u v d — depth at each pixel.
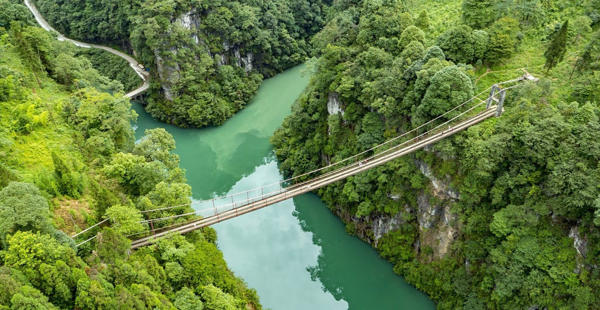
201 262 47.22
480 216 52.94
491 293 50.94
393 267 62.28
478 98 60.50
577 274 45.47
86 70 80.75
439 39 67.00
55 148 57.75
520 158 50.12
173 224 51.44
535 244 47.66
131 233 47.41
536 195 48.91
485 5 68.94
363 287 62.28
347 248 67.75
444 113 54.91
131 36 106.25
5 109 60.84
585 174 45.31
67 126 63.09
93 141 60.34
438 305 55.41
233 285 49.22
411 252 60.91
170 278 45.00
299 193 55.91
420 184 58.25
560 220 48.00
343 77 68.62
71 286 35.91
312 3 133.00
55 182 49.28
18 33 71.56
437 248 58.00
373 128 64.94
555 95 56.19
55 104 66.62
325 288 63.47
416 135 58.94
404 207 61.34
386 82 61.34
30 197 38.72
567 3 69.38
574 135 47.28
